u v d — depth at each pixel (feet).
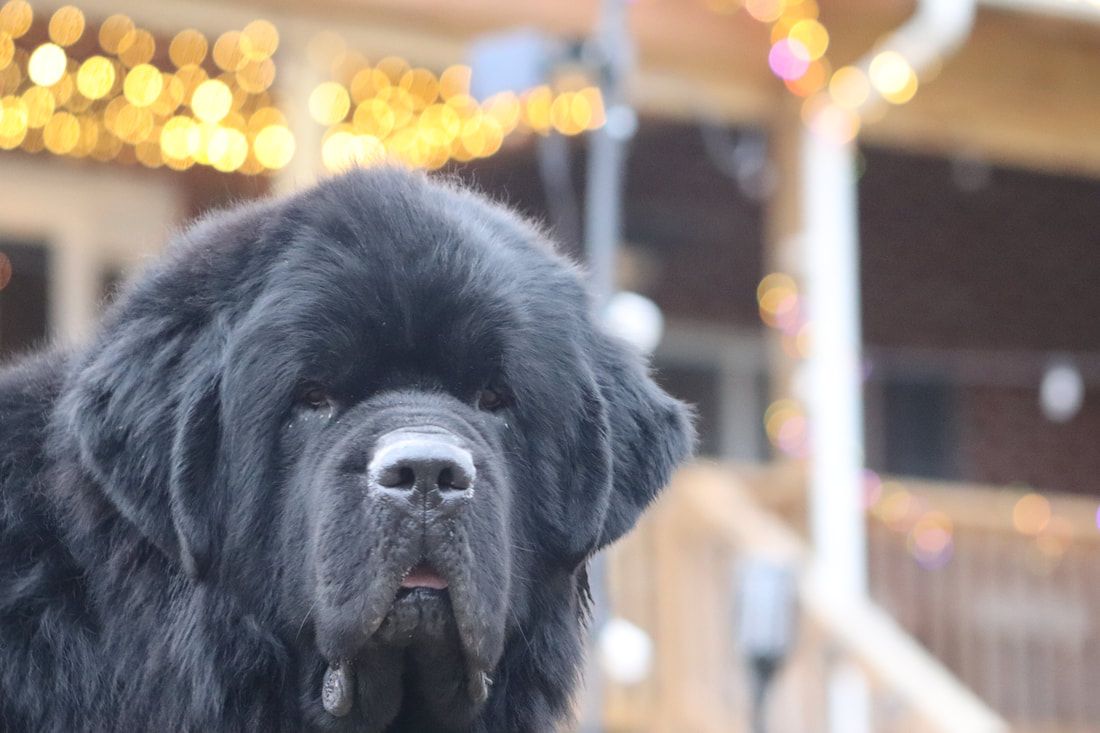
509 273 12.57
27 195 36.94
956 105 38.78
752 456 48.85
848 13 34.35
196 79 33.45
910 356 51.75
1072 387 48.52
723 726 30.17
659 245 47.24
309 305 11.75
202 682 11.71
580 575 13.93
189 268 12.41
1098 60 40.16
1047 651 37.09
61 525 12.14
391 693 11.83
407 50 32.17
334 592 11.03
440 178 14.44
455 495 10.99
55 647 11.89
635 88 35.06
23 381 12.96
